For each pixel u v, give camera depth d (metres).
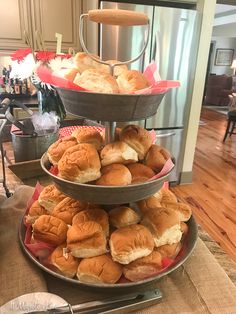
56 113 1.26
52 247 0.59
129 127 0.63
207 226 2.15
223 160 3.59
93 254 0.54
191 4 2.40
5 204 0.81
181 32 2.27
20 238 0.65
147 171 0.57
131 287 0.53
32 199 0.76
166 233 0.58
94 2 2.14
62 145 0.62
